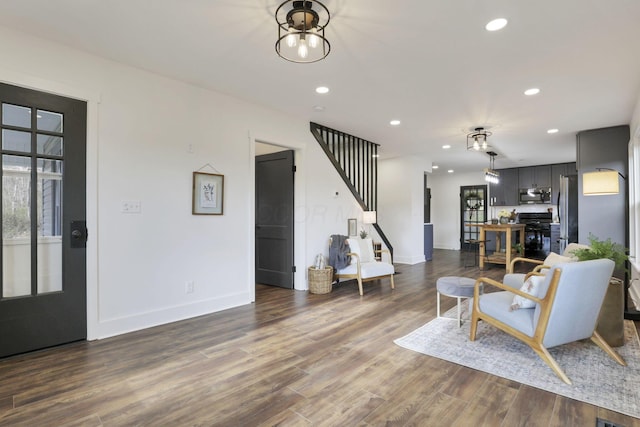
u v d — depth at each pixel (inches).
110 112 117.1
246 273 160.1
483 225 272.4
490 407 75.8
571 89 138.2
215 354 103.4
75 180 110.3
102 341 112.6
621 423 69.7
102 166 115.4
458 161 317.4
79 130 111.0
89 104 112.7
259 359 100.1
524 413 73.5
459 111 167.6
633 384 85.4
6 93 98.0
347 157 222.8
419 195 302.4
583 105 157.2
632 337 117.3
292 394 81.3
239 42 104.6
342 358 101.0
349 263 188.7
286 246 192.7
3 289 99.4
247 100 156.3
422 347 109.0
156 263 128.7
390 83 134.0
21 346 101.4
